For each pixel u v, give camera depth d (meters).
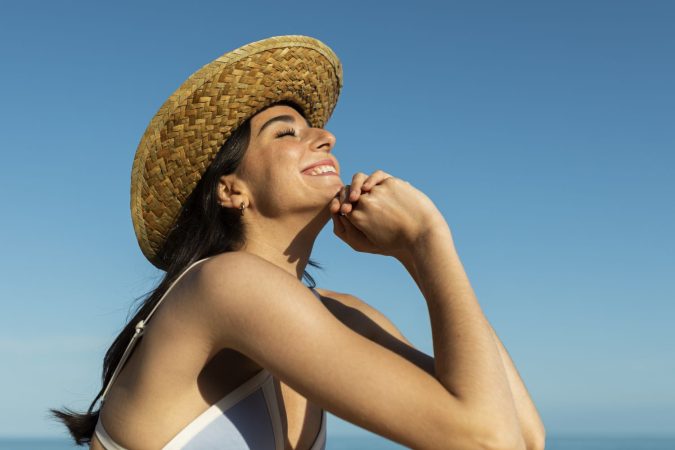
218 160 2.51
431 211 2.15
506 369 2.36
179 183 2.55
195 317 1.98
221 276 1.96
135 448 2.07
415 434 1.77
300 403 2.33
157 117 2.52
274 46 2.56
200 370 2.04
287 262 2.50
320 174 2.48
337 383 1.81
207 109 2.49
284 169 2.45
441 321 1.93
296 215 2.47
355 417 1.82
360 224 2.22
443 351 1.87
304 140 2.53
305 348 1.84
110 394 2.19
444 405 1.75
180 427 2.04
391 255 2.26
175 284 2.11
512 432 1.75
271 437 2.18
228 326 1.94
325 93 2.84
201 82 2.48
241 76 2.51
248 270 1.94
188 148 2.51
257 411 2.15
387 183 2.23
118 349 2.31
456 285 1.98
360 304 2.73
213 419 2.06
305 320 1.86
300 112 2.77
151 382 2.04
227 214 2.53
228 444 2.06
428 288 2.02
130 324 2.31
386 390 1.78
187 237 2.53
